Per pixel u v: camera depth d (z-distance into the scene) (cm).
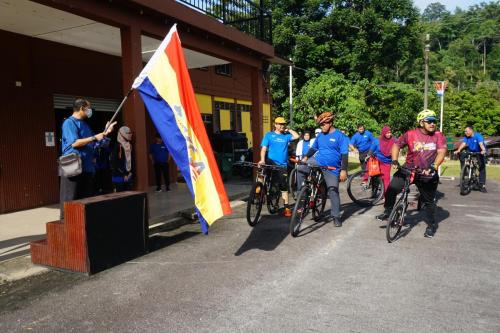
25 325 348
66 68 929
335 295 400
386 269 471
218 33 864
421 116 590
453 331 329
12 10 659
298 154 1030
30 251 511
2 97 795
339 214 680
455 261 498
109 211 487
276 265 488
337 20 2514
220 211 502
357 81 2522
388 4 2591
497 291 409
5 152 798
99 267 473
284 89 2597
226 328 337
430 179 591
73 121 525
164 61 508
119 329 339
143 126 696
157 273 468
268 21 1154
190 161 489
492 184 1262
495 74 8275
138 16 684
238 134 1546
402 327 336
